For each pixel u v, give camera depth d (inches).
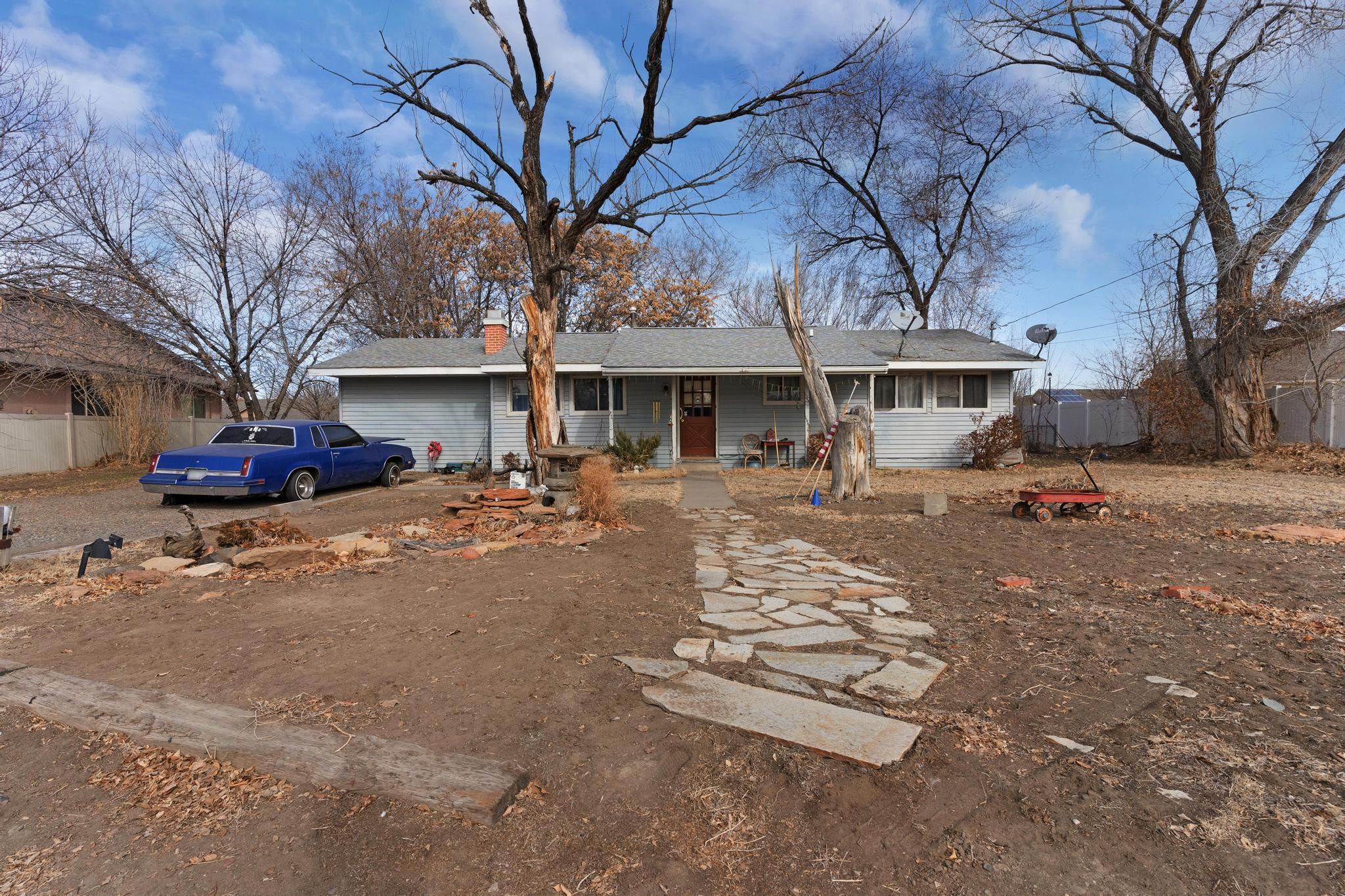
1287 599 199.2
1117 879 82.9
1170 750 111.7
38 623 179.0
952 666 149.5
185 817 97.0
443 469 698.8
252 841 91.8
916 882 83.5
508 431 687.1
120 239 707.4
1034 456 799.1
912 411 682.2
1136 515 352.5
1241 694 133.0
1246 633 168.2
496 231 1194.6
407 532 304.2
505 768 102.9
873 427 659.4
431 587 211.2
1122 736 117.0
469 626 172.4
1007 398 680.4
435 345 780.6
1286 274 606.5
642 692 133.0
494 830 93.0
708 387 697.0
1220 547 275.3
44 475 649.6
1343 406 597.6
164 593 208.5
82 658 152.6
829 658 153.6
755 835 92.4
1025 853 87.9
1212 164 639.8
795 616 187.2
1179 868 84.5
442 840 91.2
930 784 102.3
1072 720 123.2
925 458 684.1
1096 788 101.3
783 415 692.7
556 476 366.6
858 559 263.0
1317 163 581.3
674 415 651.5
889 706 128.4
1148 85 668.1
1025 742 115.0
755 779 104.2
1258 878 82.4
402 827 93.8
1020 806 97.2
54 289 538.3
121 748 116.0
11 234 505.0
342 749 107.1
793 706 126.6
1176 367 708.0
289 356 934.4
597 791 101.3
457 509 347.9
